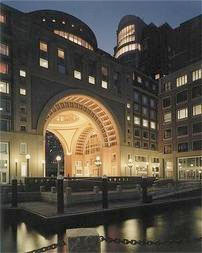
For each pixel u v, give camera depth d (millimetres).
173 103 87938
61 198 30109
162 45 114062
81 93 73938
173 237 23812
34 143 61938
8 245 22375
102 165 86125
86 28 94000
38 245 22453
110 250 19484
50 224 27609
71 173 97062
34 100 63812
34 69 64562
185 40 99125
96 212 31453
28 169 58562
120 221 31359
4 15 60594
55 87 68750
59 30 85312
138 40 125125
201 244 20391
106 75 82250
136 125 88375
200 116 79250
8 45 60188
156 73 112750
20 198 40938
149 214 36219
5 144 57375
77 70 75062
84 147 100875
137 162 86562
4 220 31359
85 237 12133
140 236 24391
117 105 83500
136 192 43906
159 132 91812
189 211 38375
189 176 80812
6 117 58000
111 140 84562
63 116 91938
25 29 63844
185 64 97875
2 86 58031
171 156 86688
